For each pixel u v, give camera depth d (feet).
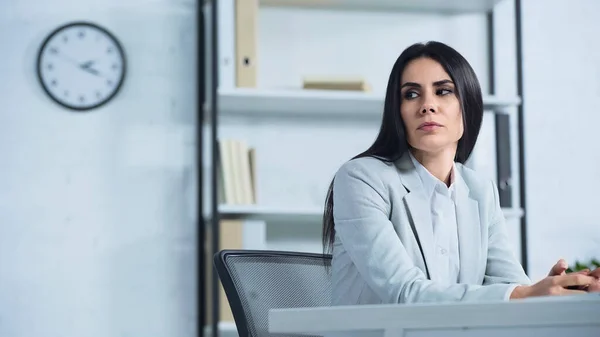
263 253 6.92
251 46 15.39
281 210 15.30
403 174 7.33
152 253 16.38
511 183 15.71
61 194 16.31
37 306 16.11
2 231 16.15
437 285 5.97
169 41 16.67
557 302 4.06
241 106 16.06
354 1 16.52
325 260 7.36
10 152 16.26
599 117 17.34
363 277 6.70
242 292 6.49
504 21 17.29
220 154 15.43
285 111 16.52
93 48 16.43
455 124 7.11
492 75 17.04
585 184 17.22
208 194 16.58
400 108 7.16
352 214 7.00
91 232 16.33
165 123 16.56
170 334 16.26
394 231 6.88
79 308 16.17
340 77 15.65
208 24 16.75
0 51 16.33
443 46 7.14
